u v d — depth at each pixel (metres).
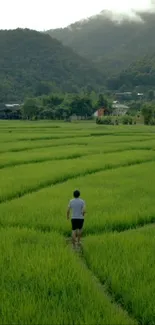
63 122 143.88
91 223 20.00
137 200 25.06
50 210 22.30
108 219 20.62
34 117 168.12
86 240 17.58
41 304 11.16
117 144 53.72
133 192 27.22
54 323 10.14
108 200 24.83
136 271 13.73
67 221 20.16
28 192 28.14
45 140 59.28
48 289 12.25
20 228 19.42
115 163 38.31
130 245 16.50
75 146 51.88
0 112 178.00
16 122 132.38
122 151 48.22
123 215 21.17
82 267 14.42
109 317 10.49
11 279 12.94
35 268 13.70
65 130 80.69
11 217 21.02
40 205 23.50
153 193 27.19
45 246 16.20
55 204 23.67
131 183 30.06
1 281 12.85
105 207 23.25
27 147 50.09
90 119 186.50
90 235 18.69
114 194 26.56
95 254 15.41
